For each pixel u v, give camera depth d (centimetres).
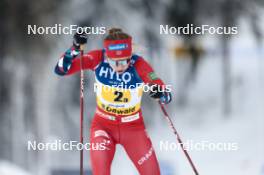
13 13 5256
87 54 1652
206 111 7638
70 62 1633
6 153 5809
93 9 5888
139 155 1670
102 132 1664
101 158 1619
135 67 1639
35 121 5769
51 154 6178
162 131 7031
